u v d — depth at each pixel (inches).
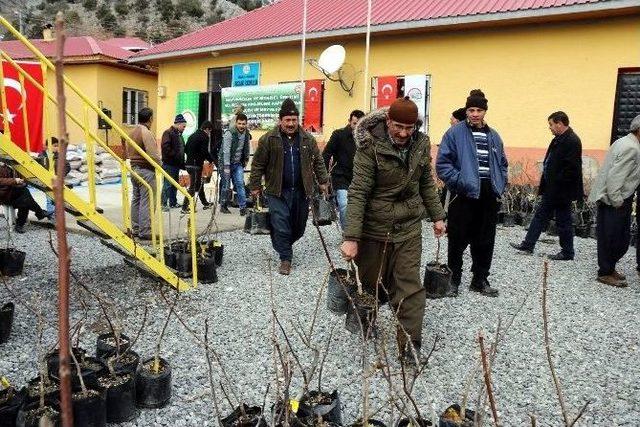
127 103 855.7
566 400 134.6
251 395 130.0
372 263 152.5
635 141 234.8
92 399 109.7
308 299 205.6
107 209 388.5
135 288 212.7
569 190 281.4
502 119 452.8
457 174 204.5
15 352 150.6
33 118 294.4
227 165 387.9
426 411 124.6
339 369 145.2
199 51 616.1
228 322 179.8
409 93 494.6
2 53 176.7
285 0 702.5
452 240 212.2
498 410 127.7
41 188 190.4
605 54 405.7
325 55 497.7
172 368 143.7
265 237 320.8
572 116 421.7
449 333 175.6
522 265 274.4
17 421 103.7
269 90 579.5
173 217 373.1
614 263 245.3
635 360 161.0
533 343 171.0
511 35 443.2
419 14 484.1
